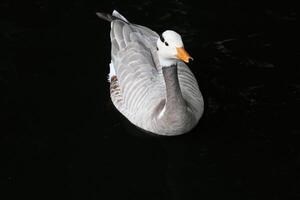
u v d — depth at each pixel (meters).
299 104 14.88
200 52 16.69
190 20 17.73
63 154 13.98
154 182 13.23
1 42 17.23
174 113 13.52
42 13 18.22
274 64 16.12
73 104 15.40
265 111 14.76
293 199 12.54
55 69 16.44
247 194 12.75
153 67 14.66
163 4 18.33
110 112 15.19
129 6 18.31
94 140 14.36
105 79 16.17
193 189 12.99
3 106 15.30
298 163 13.36
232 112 14.81
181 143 14.16
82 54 16.92
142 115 14.23
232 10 17.97
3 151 14.09
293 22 17.39
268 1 18.16
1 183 13.28
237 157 13.64
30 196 12.98
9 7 18.48
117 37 15.40
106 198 12.88
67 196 12.96
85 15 18.12
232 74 15.94
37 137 14.44
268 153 13.66
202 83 15.70
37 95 15.64
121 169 13.58
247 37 17.05
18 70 16.39
